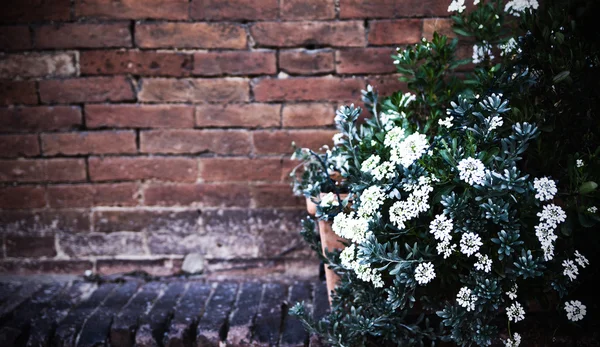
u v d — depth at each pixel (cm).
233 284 227
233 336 189
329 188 188
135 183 232
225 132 228
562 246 162
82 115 228
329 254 179
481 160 152
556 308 166
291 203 231
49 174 231
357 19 220
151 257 235
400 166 160
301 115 226
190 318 197
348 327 170
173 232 234
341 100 225
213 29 222
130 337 193
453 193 150
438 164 157
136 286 227
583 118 171
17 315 202
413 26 219
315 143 227
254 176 230
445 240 148
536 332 177
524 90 172
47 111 228
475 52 193
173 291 221
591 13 184
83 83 226
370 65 222
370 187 158
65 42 223
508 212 152
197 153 230
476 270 156
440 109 195
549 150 169
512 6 184
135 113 228
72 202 233
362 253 157
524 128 150
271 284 226
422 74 193
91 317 200
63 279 234
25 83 226
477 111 169
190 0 220
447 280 161
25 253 235
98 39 223
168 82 226
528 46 180
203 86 226
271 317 198
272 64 224
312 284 224
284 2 219
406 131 169
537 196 146
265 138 228
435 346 179
